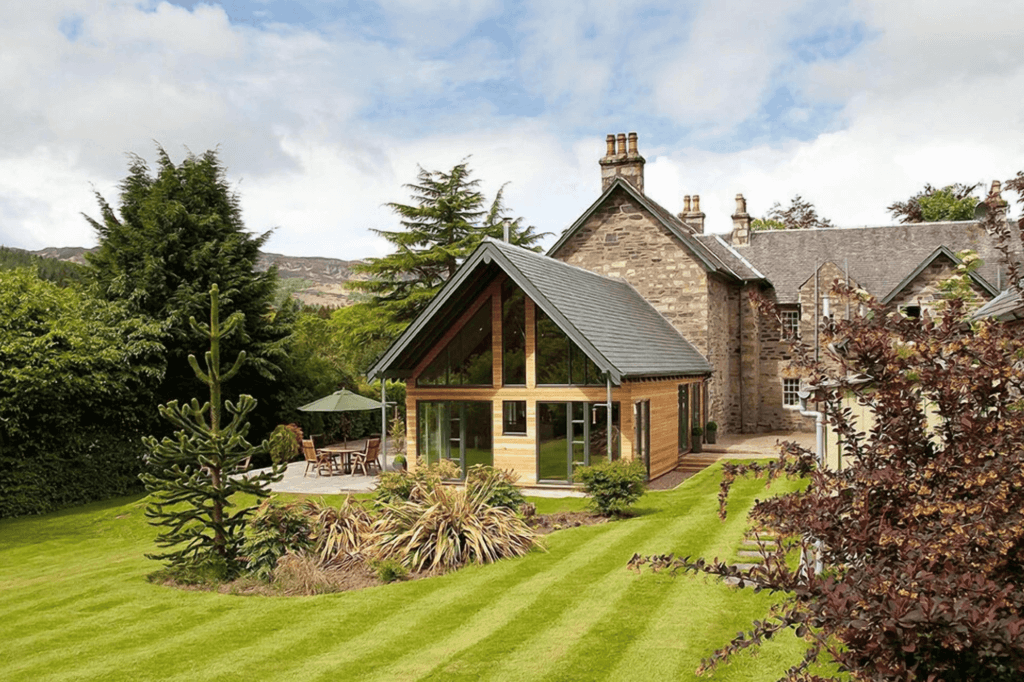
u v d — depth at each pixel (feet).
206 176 104.17
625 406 66.80
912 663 13.82
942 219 164.45
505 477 51.31
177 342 95.66
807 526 14.83
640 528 46.47
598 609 31.94
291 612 34.30
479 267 69.21
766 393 110.32
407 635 30.68
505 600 34.30
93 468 80.07
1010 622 11.58
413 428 74.59
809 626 14.39
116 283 95.76
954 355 15.35
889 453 15.14
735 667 25.00
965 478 13.51
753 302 17.17
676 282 95.86
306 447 83.51
